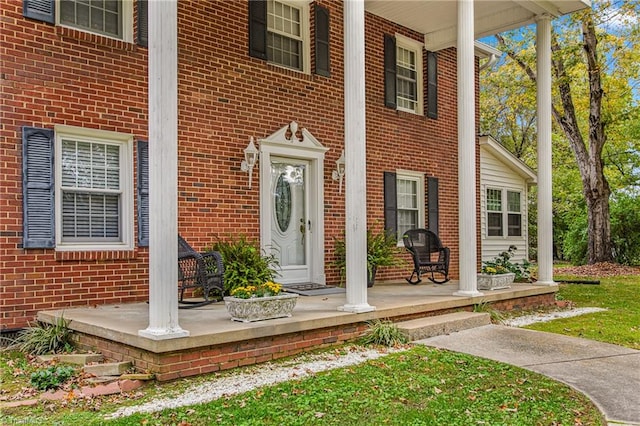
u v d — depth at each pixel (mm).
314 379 4328
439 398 3914
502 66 22891
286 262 8344
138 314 5520
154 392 4031
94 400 3863
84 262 6137
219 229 7371
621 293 10977
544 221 9453
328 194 8859
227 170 7492
